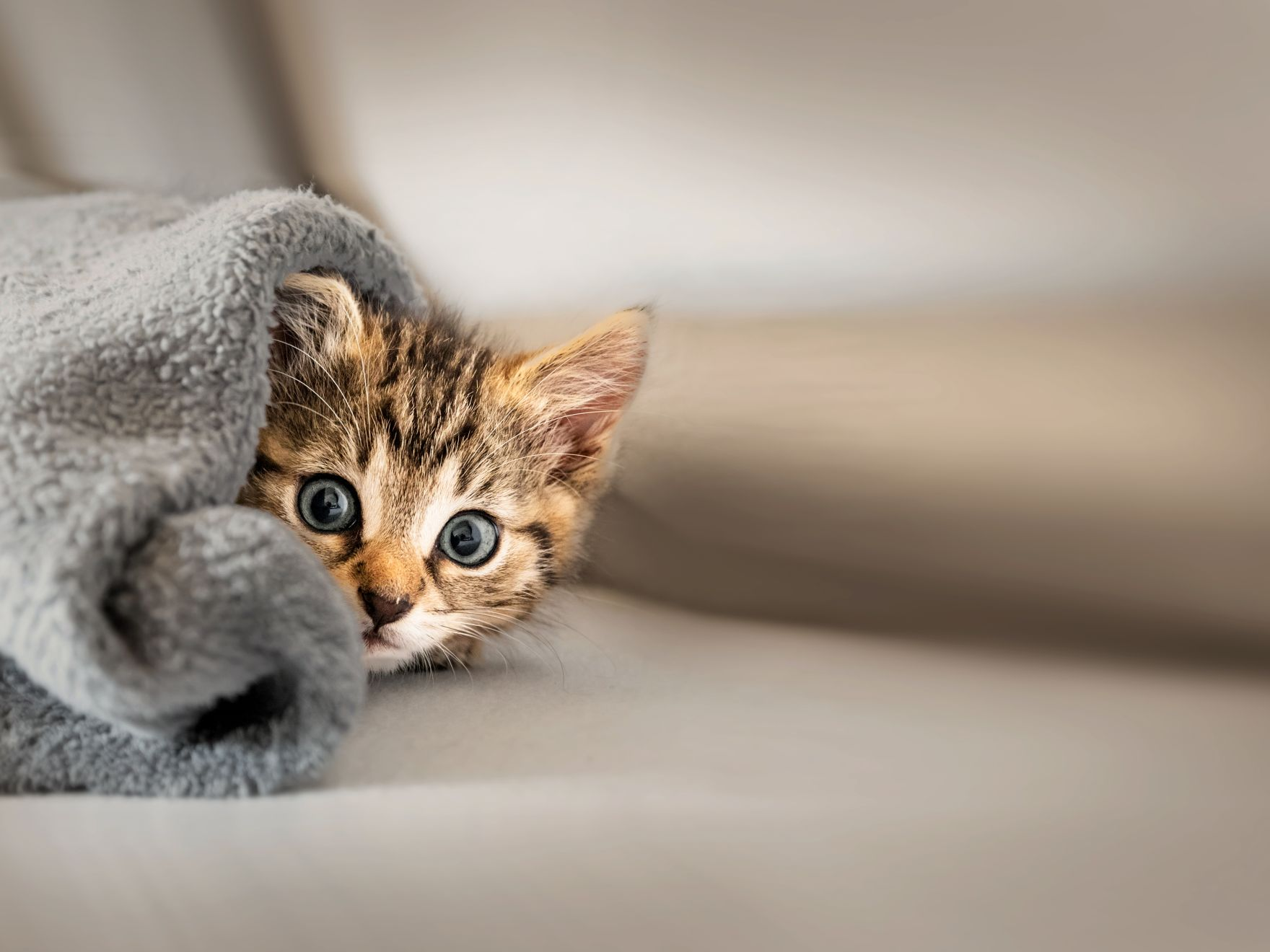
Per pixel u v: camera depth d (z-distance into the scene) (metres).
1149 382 0.39
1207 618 0.39
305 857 0.26
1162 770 0.31
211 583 0.26
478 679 0.34
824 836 0.27
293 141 0.43
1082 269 0.40
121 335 0.29
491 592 0.35
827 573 0.41
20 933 0.24
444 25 0.42
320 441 0.33
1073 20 0.39
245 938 0.24
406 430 0.34
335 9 0.42
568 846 0.26
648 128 0.41
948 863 0.27
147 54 0.43
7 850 0.26
